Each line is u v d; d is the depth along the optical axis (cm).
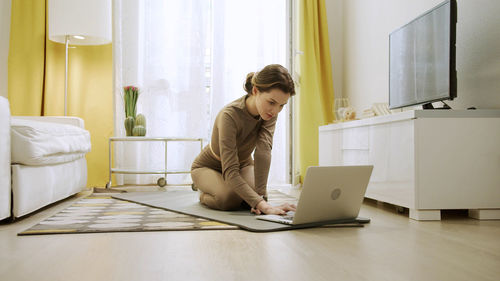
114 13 404
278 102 175
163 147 414
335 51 445
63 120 311
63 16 353
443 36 215
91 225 176
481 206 203
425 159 201
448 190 202
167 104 415
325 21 427
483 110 205
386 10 341
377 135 244
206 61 432
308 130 405
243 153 220
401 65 268
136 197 282
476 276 107
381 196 239
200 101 417
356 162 278
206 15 421
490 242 148
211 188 218
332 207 175
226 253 130
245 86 201
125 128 375
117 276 106
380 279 104
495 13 219
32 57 379
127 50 412
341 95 445
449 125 203
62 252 132
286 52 397
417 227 179
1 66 392
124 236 157
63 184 261
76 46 396
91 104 397
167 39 416
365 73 385
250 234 159
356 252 132
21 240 150
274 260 121
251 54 425
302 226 170
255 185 205
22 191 196
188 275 107
